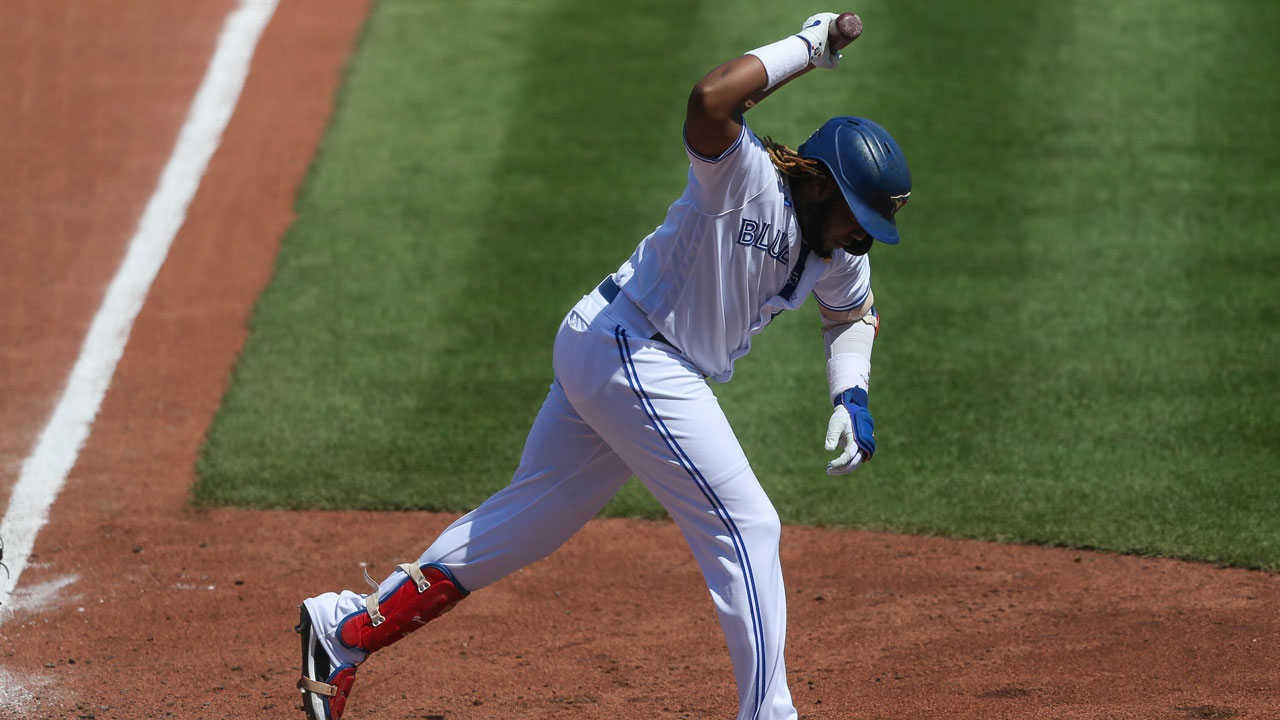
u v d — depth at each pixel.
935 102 34.44
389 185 31.62
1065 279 27.89
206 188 31.47
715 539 12.09
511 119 34.22
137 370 24.81
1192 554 18.95
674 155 32.59
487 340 26.02
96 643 16.39
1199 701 14.27
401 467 21.95
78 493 20.86
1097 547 19.33
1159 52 36.50
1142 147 32.59
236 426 23.12
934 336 26.09
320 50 37.88
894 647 16.30
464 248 29.20
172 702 14.79
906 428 23.14
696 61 36.41
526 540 12.88
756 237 11.55
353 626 12.91
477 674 15.71
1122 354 25.20
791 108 34.00
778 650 12.08
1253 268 27.97
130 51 37.81
